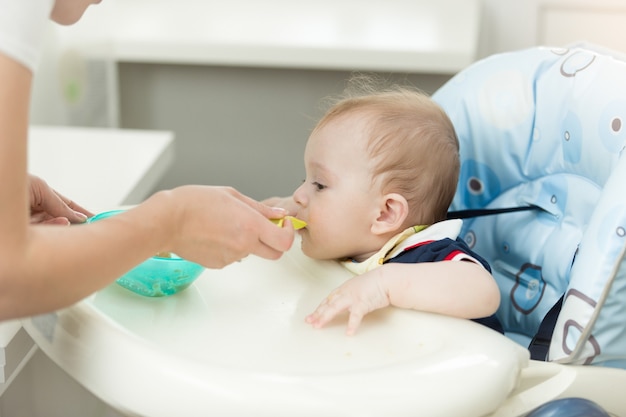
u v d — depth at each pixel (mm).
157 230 668
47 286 590
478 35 1967
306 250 1000
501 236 1055
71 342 730
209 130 2096
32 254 579
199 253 719
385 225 985
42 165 1287
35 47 567
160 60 1897
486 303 847
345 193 986
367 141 993
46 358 1036
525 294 1010
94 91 1820
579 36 2029
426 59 1780
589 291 817
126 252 641
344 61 1811
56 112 1751
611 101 941
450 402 685
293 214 1050
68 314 742
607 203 842
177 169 2143
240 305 863
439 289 833
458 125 1100
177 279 848
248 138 2096
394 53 1787
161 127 2102
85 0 676
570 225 976
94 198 1153
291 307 869
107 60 1831
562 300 912
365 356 773
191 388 669
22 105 559
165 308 841
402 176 992
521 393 802
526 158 1048
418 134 1008
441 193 1034
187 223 698
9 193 557
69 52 1726
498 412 780
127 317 815
